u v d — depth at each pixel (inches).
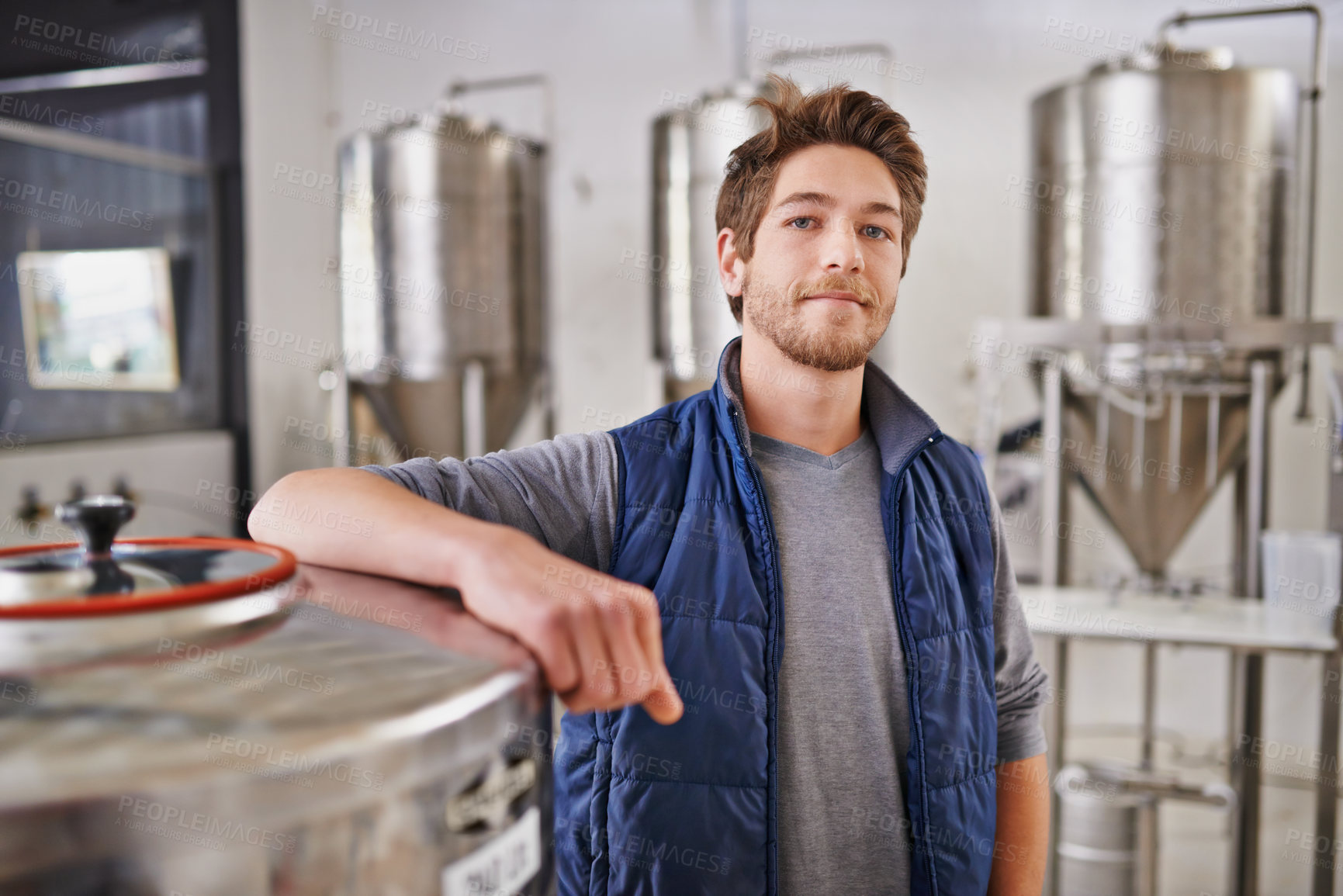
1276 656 124.0
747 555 38.5
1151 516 102.4
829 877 38.2
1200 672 129.6
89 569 18.6
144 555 20.7
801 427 41.8
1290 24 122.2
